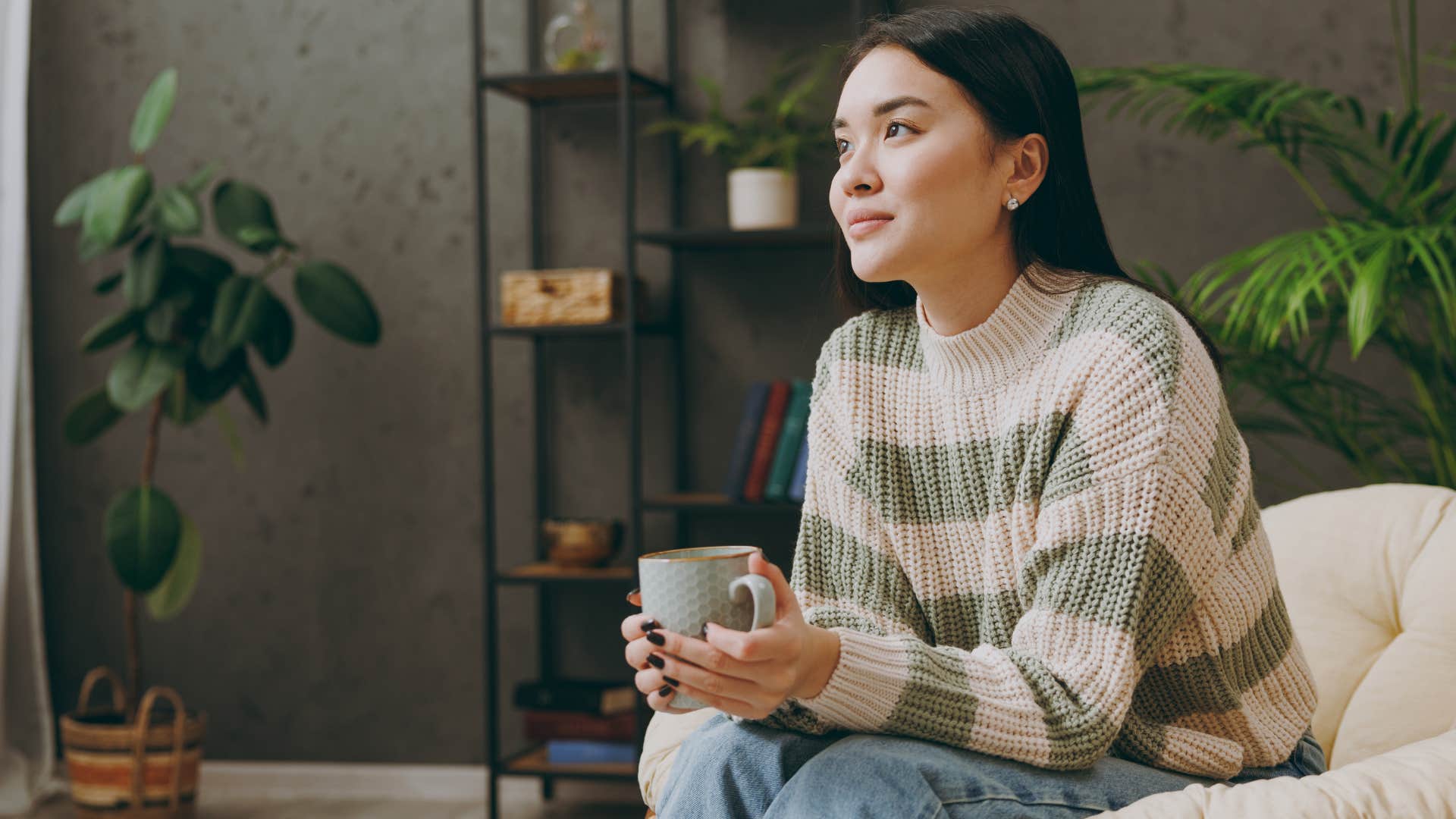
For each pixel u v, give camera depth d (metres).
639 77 2.70
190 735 2.80
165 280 2.75
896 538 1.17
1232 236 2.73
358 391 3.06
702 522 2.96
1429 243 1.84
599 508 2.99
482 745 3.04
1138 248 2.77
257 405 2.86
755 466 2.63
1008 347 1.11
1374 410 2.42
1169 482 1.00
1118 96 2.77
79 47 3.12
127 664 3.15
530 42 2.96
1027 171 1.10
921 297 1.14
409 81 3.03
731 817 0.97
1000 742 0.95
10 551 3.03
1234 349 2.23
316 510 3.08
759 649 0.87
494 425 3.02
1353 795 0.97
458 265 3.02
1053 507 1.03
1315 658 1.49
